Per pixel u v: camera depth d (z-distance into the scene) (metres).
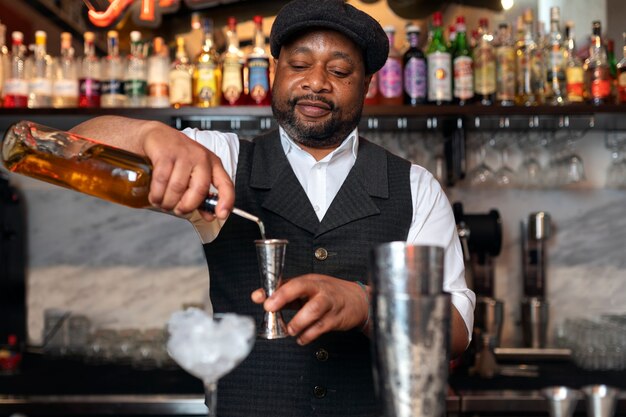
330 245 1.62
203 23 3.10
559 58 3.01
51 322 3.24
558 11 3.08
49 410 2.53
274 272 1.00
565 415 1.10
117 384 2.74
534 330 3.18
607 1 3.33
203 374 0.84
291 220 1.63
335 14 1.57
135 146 1.21
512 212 3.33
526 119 3.02
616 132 3.33
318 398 1.57
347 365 1.58
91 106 2.98
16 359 2.96
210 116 2.91
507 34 3.06
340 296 1.05
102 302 3.33
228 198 1.10
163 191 1.10
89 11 3.27
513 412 2.58
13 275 3.19
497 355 3.15
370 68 1.70
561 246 3.34
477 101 3.03
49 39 3.32
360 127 3.15
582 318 3.30
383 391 0.83
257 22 3.07
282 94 1.62
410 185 1.73
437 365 0.81
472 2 3.37
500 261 3.32
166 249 3.35
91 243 3.35
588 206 3.34
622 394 2.58
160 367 3.04
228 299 1.64
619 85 3.03
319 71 1.59
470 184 3.22
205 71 2.95
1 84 3.00
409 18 3.37
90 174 1.16
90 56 3.03
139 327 3.32
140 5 3.34
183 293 3.34
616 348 2.99
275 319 1.03
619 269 3.33
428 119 2.98
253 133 3.25
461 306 1.60
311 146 1.68
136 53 3.04
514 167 3.34
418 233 1.71
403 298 0.81
